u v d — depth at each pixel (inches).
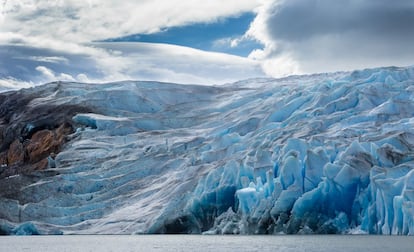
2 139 6491.1
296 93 5088.6
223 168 4030.5
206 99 6269.7
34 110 6466.5
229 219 3838.6
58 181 4854.8
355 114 4505.4
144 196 4522.6
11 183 4923.7
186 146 4992.6
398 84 4805.6
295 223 3609.7
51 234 4320.9
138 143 5334.6
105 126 5748.0
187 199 4045.3
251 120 5027.1
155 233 4035.4
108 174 4936.0
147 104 6220.5
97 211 4527.6
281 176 3754.9
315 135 4151.1
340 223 3604.8
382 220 3501.5
